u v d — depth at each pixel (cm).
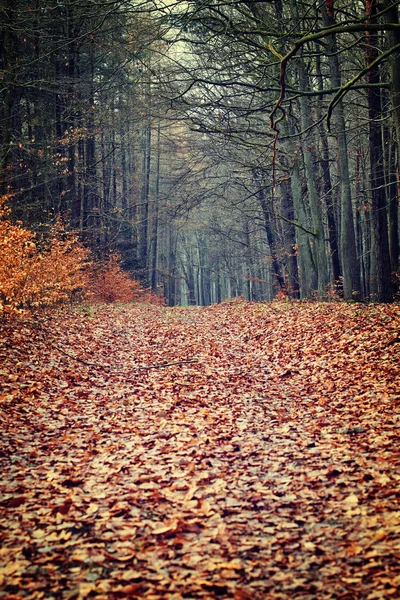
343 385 964
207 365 1246
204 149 2667
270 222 3466
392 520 462
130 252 3916
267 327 1639
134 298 3312
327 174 2598
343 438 698
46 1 1708
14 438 721
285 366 1196
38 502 537
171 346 1477
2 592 385
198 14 1694
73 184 2561
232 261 5594
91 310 1998
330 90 1412
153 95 2123
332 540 445
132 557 431
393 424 723
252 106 2392
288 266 2962
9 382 948
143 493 555
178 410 894
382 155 2094
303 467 612
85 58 3077
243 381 1107
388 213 2239
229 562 421
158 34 1659
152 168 5341
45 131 2612
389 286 1845
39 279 1587
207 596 379
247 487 564
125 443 725
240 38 1820
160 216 4162
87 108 2483
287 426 784
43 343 1237
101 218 3316
